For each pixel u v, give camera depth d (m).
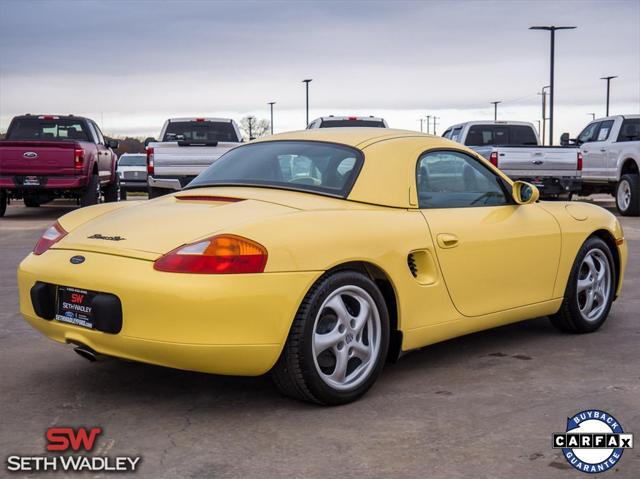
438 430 3.54
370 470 3.10
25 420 3.71
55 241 4.12
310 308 3.69
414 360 4.76
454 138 18.05
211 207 3.99
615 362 4.71
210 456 3.26
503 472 3.08
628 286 7.42
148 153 14.70
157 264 3.54
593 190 18.03
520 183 4.95
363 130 4.75
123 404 3.94
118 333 3.59
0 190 15.59
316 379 3.73
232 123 17.25
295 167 4.36
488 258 4.64
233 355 3.52
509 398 4.00
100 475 3.08
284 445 3.37
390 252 4.05
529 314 5.05
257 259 3.53
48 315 3.92
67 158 15.08
